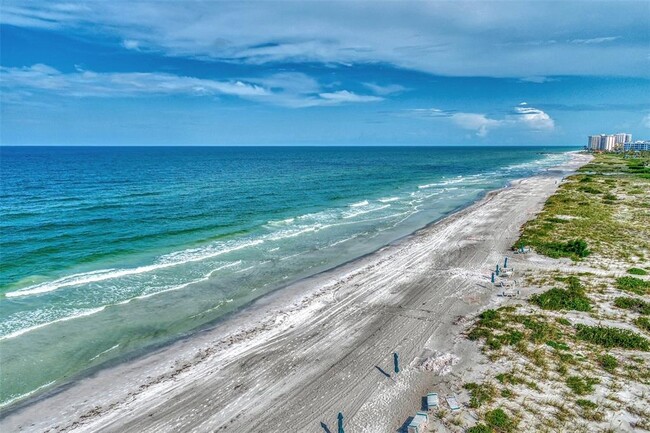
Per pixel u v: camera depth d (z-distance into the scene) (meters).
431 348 16.31
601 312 18.36
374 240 34.25
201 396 13.96
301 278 25.25
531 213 41.50
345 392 13.85
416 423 11.47
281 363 15.84
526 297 20.56
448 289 22.38
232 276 25.38
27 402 13.73
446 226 37.97
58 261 26.70
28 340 17.47
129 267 26.16
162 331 18.58
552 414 12.08
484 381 13.79
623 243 28.95
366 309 20.36
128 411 13.27
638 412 12.05
